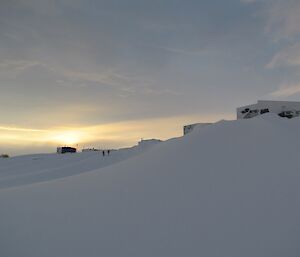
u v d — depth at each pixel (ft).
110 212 34.09
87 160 155.22
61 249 29.04
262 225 28.19
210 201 32.63
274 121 47.80
